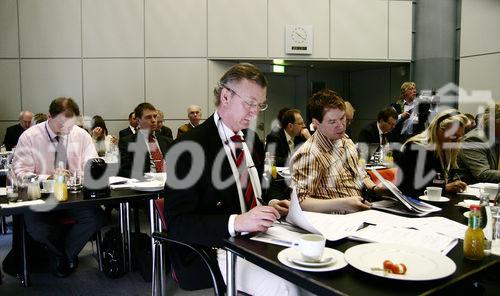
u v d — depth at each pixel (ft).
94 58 18.78
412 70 21.09
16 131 17.54
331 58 20.26
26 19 18.34
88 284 8.91
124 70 18.93
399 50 20.81
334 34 20.21
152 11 18.92
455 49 19.92
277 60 20.01
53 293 8.45
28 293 8.46
